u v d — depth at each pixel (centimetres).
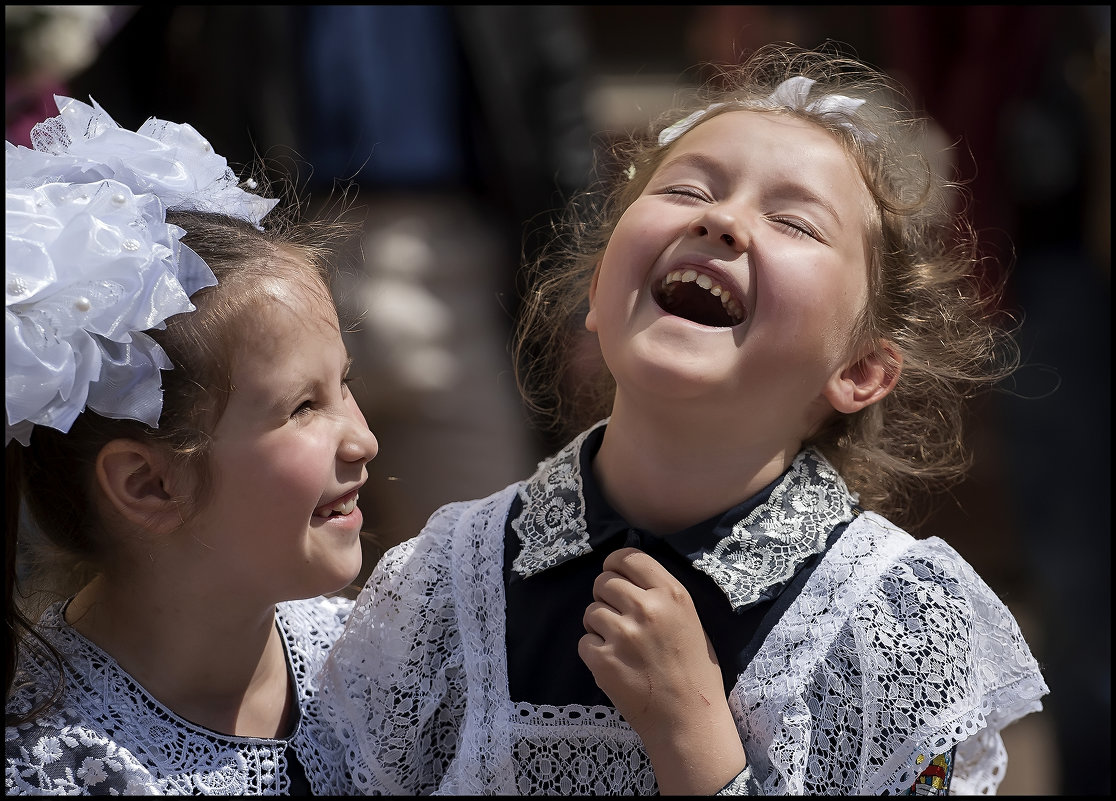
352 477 374
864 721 357
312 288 369
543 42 784
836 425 413
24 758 344
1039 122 765
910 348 418
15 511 355
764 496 377
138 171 370
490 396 815
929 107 829
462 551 406
